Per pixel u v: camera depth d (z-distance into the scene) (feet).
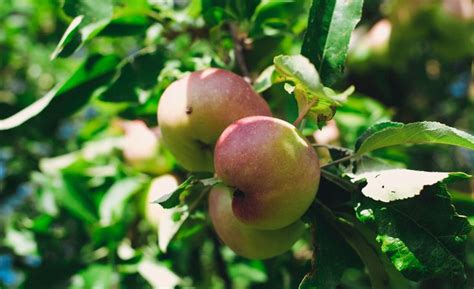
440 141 1.71
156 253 2.71
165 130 1.92
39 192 2.96
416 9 3.58
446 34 3.64
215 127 1.85
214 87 1.86
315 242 1.82
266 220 1.73
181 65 2.30
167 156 2.60
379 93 3.84
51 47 4.21
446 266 1.68
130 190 2.60
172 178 2.61
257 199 1.69
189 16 2.38
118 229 2.66
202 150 1.91
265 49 2.38
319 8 1.91
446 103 4.19
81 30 2.05
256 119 1.73
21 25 4.46
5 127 2.17
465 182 3.55
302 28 2.68
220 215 1.86
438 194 1.70
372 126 1.83
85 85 2.33
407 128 1.70
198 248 2.94
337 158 1.87
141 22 2.36
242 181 1.69
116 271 2.64
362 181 1.72
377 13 3.98
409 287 1.95
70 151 3.72
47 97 2.24
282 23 2.42
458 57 3.81
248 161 1.68
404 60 3.74
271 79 2.02
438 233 1.69
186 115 1.86
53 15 3.91
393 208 1.72
